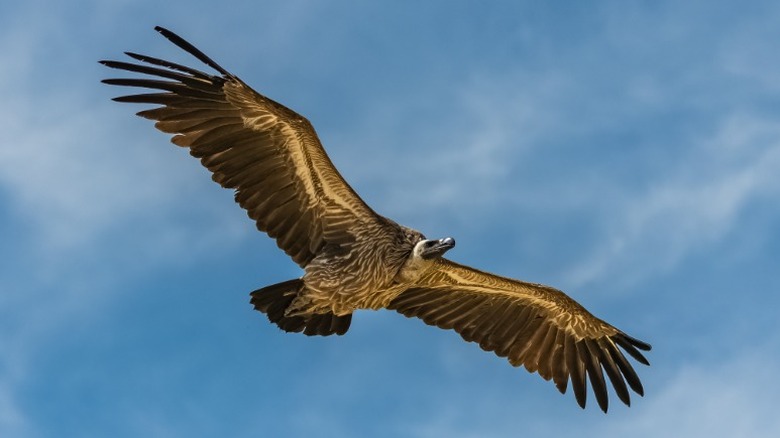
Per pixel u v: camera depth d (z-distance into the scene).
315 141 16.08
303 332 17.20
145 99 16.00
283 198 16.69
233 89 15.83
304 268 16.92
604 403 19.12
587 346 19.33
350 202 16.75
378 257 16.97
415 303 18.66
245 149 16.28
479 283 18.36
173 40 15.55
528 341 19.17
